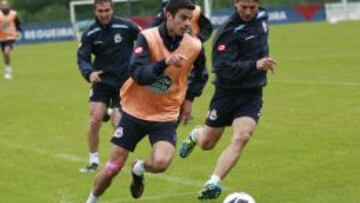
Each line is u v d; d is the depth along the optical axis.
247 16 21.78
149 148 31.25
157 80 19.45
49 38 124.06
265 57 21.97
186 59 18.55
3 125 38.69
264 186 24.28
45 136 35.09
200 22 31.38
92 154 27.55
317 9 134.00
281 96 44.47
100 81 26.55
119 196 23.81
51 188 25.22
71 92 52.00
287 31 108.00
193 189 24.38
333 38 89.38
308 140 31.36
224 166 21.20
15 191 24.94
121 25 26.98
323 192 23.19
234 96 22.22
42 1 146.88
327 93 44.59
